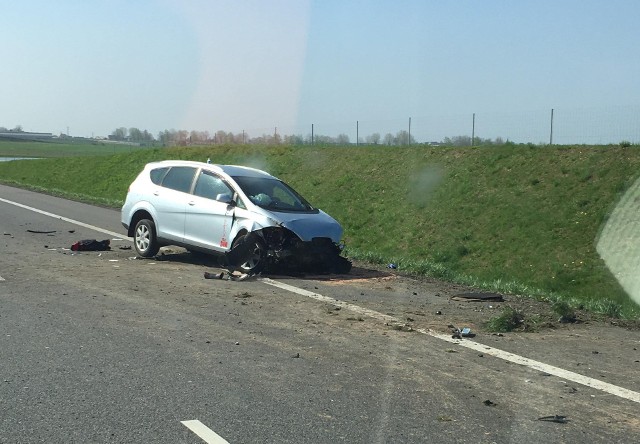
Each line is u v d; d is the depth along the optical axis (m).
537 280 19.58
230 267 12.90
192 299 10.36
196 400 6.06
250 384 6.55
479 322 9.63
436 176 28.34
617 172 22.91
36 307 9.41
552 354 8.04
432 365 7.40
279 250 12.54
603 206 21.58
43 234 18.25
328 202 30.41
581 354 8.09
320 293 11.27
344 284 12.31
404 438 5.36
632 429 5.75
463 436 5.45
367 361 7.46
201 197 13.68
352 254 16.31
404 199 27.80
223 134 51.59
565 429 5.70
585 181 23.36
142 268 13.09
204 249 13.46
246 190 13.27
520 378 7.06
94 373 6.70
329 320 9.35
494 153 27.95
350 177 32.09
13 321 8.59
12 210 24.88
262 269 12.62
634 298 17.38
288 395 6.27
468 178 26.98
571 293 18.59
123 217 14.91
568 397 6.52
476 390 6.62
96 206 28.36
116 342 7.82
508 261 21.11
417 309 10.37
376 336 8.58
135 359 7.20
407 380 6.85
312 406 6.01
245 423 5.57
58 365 6.91
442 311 10.31
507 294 12.27
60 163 57.19
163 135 67.19
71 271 12.39
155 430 5.36
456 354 7.88
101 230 19.59
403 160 31.47
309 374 6.93
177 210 13.88
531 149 26.97
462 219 24.39
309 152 38.53
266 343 8.05
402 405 6.12
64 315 9.01
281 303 10.34
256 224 12.64
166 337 8.12
